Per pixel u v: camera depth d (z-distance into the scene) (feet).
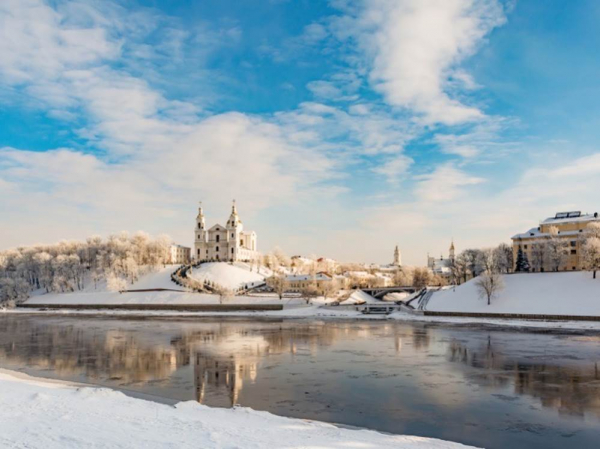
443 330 393.70
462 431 138.62
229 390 187.83
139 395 175.73
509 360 251.39
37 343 335.26
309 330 408.26
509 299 483.92
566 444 128.36
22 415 115.85
